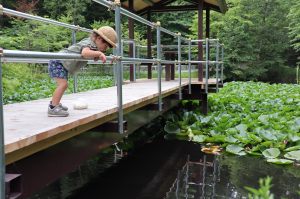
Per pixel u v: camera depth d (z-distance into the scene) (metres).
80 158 2.89
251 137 5.54
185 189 3.98
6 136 2.10
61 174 2.61
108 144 3.35
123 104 3.45
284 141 5.52
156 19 23.48
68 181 4.36
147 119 4.77
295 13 19.61
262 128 5.98
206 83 7.82
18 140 1.98
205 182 4.17
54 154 2.52
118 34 3.32
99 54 2.77
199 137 6.16
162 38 23.64
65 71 2.96
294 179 4.18
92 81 10.28
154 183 4.21
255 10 21.30
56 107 2.87
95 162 5.12
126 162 5.10
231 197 3.70
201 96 7.98
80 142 2.89
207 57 7.85
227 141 5.67
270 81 22.94
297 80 21.22
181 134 6.61
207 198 3.70
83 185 4.21
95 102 3.74
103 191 4.00
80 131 2.79
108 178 4.44
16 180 1.90
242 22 20.75
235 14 20.98
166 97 5.86
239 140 5.57
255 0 21.22
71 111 3.08
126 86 6.34
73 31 5.15
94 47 2.94
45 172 2.41
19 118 2.83
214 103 8.96
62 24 4.68
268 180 0.85
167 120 7.55
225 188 3.96
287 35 21.86
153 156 5.32
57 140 2.49
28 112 3.19
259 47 21.72
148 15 9.73
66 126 2.49
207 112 8.05
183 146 5.83
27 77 10.12
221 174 4.43
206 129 6.63
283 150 5.40
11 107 3.55
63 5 19.08
